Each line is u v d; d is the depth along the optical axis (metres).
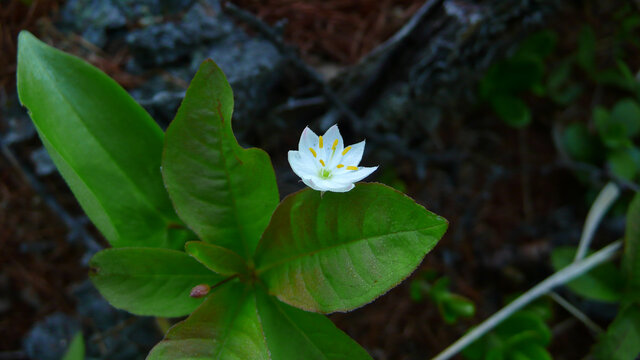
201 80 0.13
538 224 0.21
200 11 0.18
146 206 0.15
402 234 0.13
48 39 0.18
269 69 0.18
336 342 0.14
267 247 0.14
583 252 0.18
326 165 0.14
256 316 0.14
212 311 0.14
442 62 0.19
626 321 0.18
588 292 0.18
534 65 0.20
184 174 0.14
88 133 0.14
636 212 0.17
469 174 0.22
